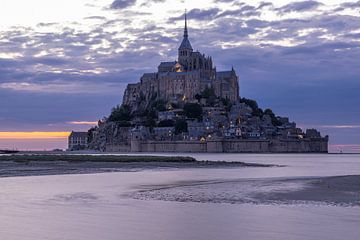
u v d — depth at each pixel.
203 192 58.00
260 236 33.31
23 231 34.97
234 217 40.12
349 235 33.22
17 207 46.25
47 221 38.75
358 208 43.91
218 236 33.47
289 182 70.44
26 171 102.12
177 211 43.47
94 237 33.28
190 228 36.12
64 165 130.50
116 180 79.88
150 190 61.34
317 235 33.31
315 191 56.78
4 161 146.88
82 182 75.06
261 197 52.06
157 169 122.81
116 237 33.34
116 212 43.12
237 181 74.50
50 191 60.47
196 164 153.50
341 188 59.81
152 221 38.75
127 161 159.12
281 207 44.97
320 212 41.88
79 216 41.12
